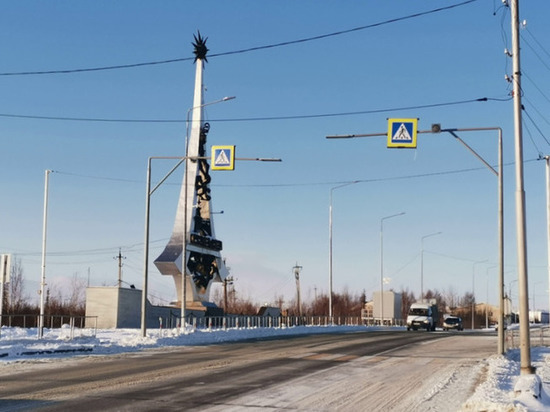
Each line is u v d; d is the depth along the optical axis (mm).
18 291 66875
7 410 13125
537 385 14602
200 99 57438
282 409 13828
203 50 57750
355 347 32875
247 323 59125
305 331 53000
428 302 72688
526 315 18953
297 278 101375
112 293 49000
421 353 29750
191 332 39312
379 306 86562
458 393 16547
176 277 56719
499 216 28484
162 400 14656
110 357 25609
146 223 34812
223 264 61844
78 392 15758
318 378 19453
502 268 28547
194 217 57094
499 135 28078
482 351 31297
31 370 20734
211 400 14812
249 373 20391
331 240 64312
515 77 19438
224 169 31953
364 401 15102
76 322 57375
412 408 14148
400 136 24469
